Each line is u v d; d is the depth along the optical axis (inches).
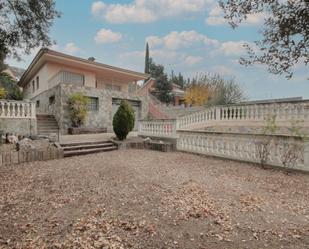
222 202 167.2
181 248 110.7
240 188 202.2
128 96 779.4
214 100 1091.3
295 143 262.5
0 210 156.9
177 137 444.5
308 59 88.1
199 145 392.2
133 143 464.8
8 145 355.9
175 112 986.1
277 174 256.4
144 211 152.1
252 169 281.3
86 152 392.5
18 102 471.2
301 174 254.2
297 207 159.0
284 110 408.8
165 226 131.9
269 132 374.6
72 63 719.7
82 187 203.8
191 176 244.1
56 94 624.1
